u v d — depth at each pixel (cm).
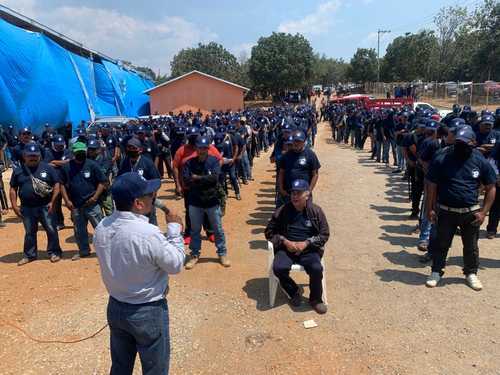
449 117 1116
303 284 567
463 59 5625
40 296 554
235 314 491
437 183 530
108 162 977
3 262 685
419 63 6406
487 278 559
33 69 2153
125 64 4234
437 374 373
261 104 6788
